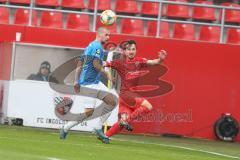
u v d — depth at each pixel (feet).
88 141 138.62
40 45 167.84
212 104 179.42
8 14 204.95
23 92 165.58
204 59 179.11
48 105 165.27
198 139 176.04
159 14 189.57
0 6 194.29
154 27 205.26
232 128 177.47
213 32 208.44
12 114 165.89
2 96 168.76
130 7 215.10
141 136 171.32
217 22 218.59
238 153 144.97
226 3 224.53
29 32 178.29
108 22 146.00
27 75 168.14
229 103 179.83
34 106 165.37
